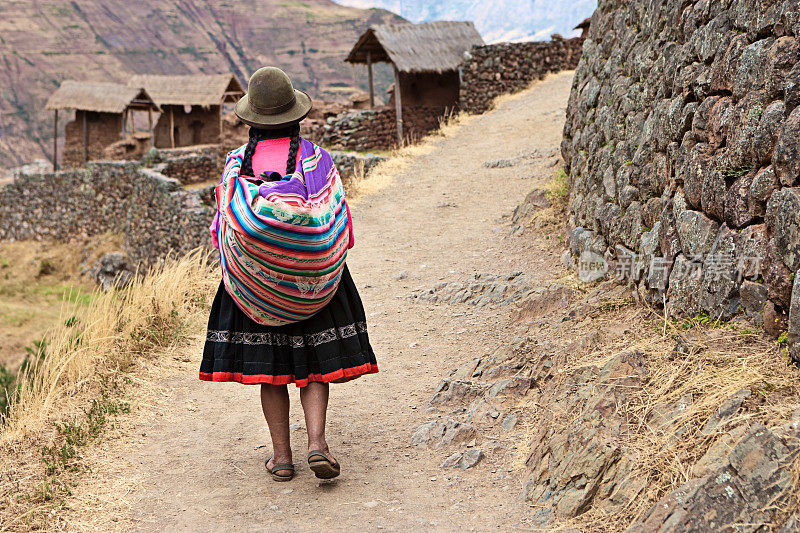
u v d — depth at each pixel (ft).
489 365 14.99
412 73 69.15
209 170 94.99
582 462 9.56
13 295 88.22
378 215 33.91
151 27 579.89
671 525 7.70
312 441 10.60
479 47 68.85
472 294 20.99
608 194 19.24
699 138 13.60
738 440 8.15
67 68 511.81
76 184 99.40
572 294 17.97
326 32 631.56
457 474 11.19
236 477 11.72
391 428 13.35
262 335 10.70
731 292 11.49
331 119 66.74
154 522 10.30
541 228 26.03
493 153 45.80
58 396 14.80
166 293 20.59
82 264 93.86
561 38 74.49
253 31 622.54
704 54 13.97
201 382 16.43
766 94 11.16
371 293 22.97
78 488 11.25
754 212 11.11
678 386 10.21
